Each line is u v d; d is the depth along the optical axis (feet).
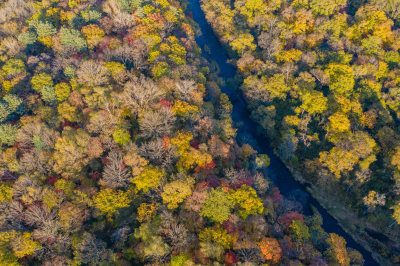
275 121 370.53
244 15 485.97
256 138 373.81
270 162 353.31
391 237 287.28
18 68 336.70
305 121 337.93
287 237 240.73
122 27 402.93
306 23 437.99
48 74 333.01
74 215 215.31
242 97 414.82
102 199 223.92
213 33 502.79
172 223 217.15
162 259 205.46
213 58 463.01
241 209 236.43
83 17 411.95
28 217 213.25
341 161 292.61
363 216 301.84
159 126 273.95
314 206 318.45
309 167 331.57
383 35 407.85
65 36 362.12
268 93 369.91
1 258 193.16
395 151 305.94
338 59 381.40
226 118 335.67
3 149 269.64
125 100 288.10
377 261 280.10
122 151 261.65
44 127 274.36
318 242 260.21
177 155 256.32
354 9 487.20
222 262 204.23
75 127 290.97
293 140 328.90
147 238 208.13
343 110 329.52
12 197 231.71
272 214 260.42
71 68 327.06
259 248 213.25
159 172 237.66
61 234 212.64
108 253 206.28
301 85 362.33
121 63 362.94
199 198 225.76
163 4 442.50
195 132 289.12
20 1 464.24
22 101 302.86
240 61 411.13
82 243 204.44
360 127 334.24
